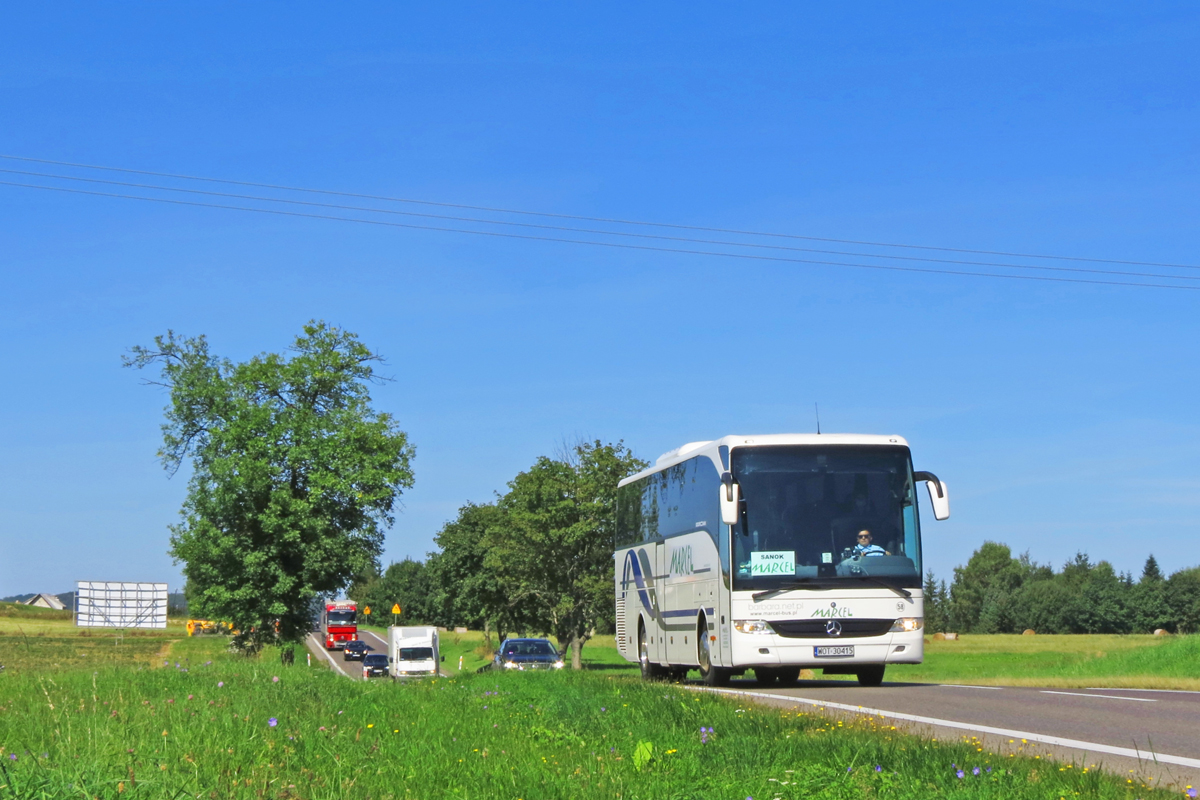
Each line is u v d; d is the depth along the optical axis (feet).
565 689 52.65
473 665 278.46
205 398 177.27
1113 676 114.01
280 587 167.53
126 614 293.02
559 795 25.12
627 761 30.58
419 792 25.21
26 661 71.72
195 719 35.40
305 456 172.55
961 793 24.43
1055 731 39.88
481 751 32.07
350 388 184.34
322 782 25.95
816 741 32.50
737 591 59.47
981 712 46.96
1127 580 492.13
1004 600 530.27
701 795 25.29
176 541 170.60
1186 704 50.83
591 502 233.35
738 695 52.16
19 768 23.21
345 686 52.08
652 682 63.52
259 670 56.34
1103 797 24.44
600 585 229.04
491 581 282.56
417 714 41.88
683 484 71.26
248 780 25.25
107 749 27.73
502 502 247.29
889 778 26.76
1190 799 24.77
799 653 58.80
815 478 60.90
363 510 178.60
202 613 173.27
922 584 60.08
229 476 168.45
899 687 64.69
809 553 59.82
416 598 523.70
